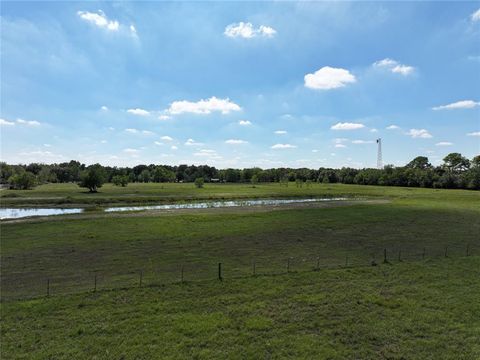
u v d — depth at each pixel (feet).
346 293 62.49
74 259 89.35
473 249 100.58
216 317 52.49
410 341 45.47
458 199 273.95
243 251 98.37
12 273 77.00
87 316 52.65
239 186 543.80
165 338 46.19
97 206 241.55
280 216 171.22
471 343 44.96
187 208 220.43
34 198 281.13
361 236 121.19
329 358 41.57
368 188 476.95
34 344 44.42
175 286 66.33
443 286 66.44
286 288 65.16
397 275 73.36
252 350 43.24
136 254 94.68
